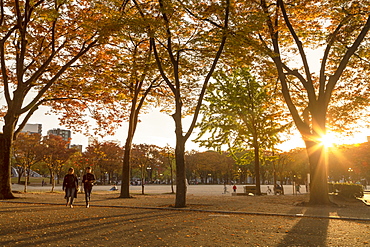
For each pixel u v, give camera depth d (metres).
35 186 67.06
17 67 20.95
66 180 15.66
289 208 15.89
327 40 18.42
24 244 6.89
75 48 23.39
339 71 18.34
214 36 15.85
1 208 14.21
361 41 17.95
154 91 26.98
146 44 23.62
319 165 18.34
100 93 24.58
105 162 85.38
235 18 15.27
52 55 21.28
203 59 17.58
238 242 7.48
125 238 7.75
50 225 9.52
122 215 12.29
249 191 35.59
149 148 64.06
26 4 19.78
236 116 32.84
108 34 16.16
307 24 19.41
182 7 15.33
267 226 9.94
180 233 8.52
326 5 17.64
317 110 18.75
